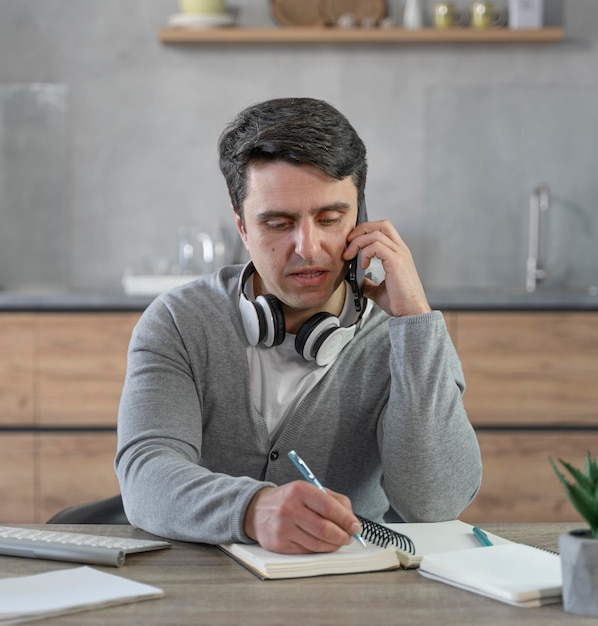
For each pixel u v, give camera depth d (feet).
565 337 11.60
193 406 5.34
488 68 13.75
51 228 13.98
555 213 13.91
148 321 5.60
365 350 5.59
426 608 3.44
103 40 13.76
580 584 3.35
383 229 5.29
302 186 4.82
